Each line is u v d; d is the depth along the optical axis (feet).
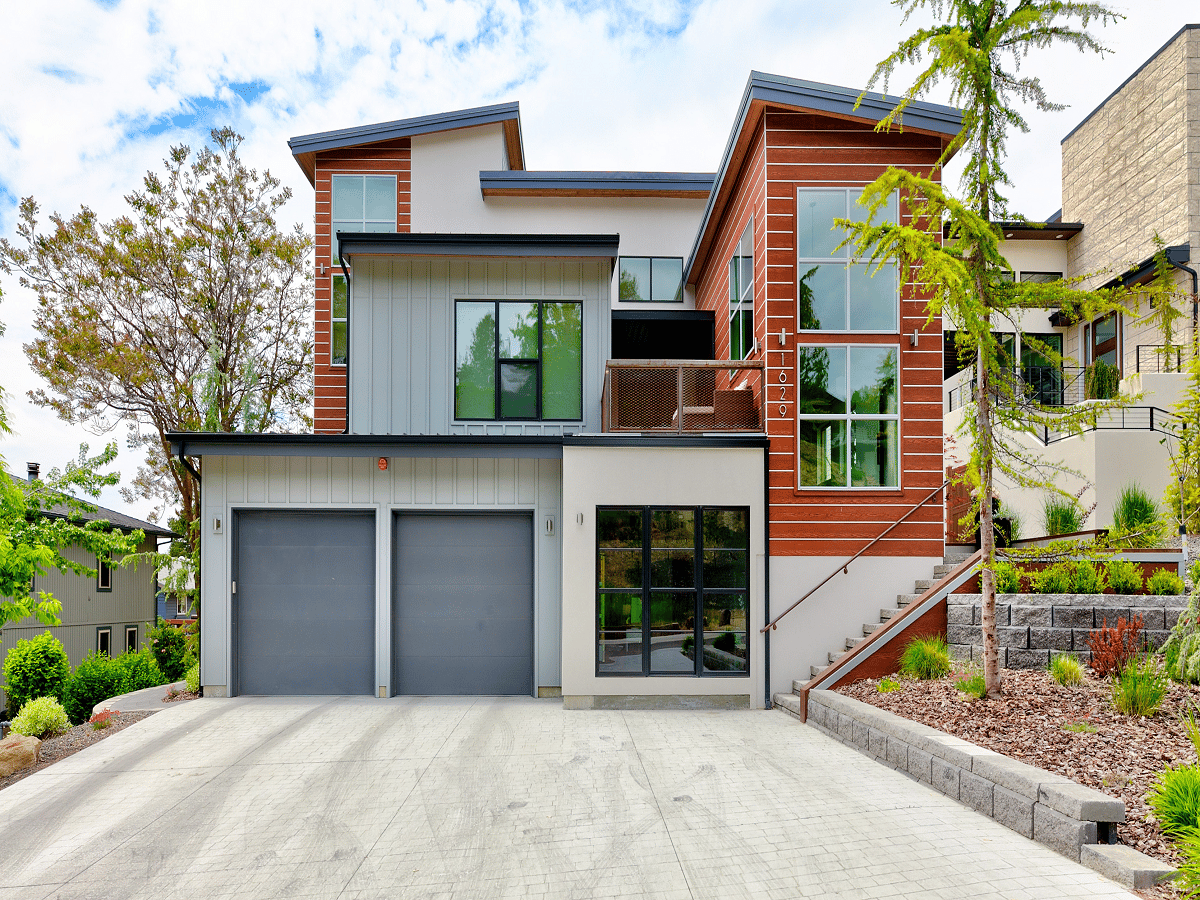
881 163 32.68
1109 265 58.08
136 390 69.92
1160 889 12.50
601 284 35.01
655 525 30.30
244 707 28.91
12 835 16.70
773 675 30.25
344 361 45.29
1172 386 41.63
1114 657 23.45
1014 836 15.42
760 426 32.19
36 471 68.69
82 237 69.10
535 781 19.83
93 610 71.15
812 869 14.10
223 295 72.08
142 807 18.30
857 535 31.32
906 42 22.91
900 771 20.25
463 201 48.78
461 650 31.63
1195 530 33.71
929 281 22.58
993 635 22.63
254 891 13.76
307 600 31.45
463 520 32.04
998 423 23.63
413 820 17.16
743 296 37.52
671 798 18.35
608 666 29.55
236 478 31.17
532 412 34.63
